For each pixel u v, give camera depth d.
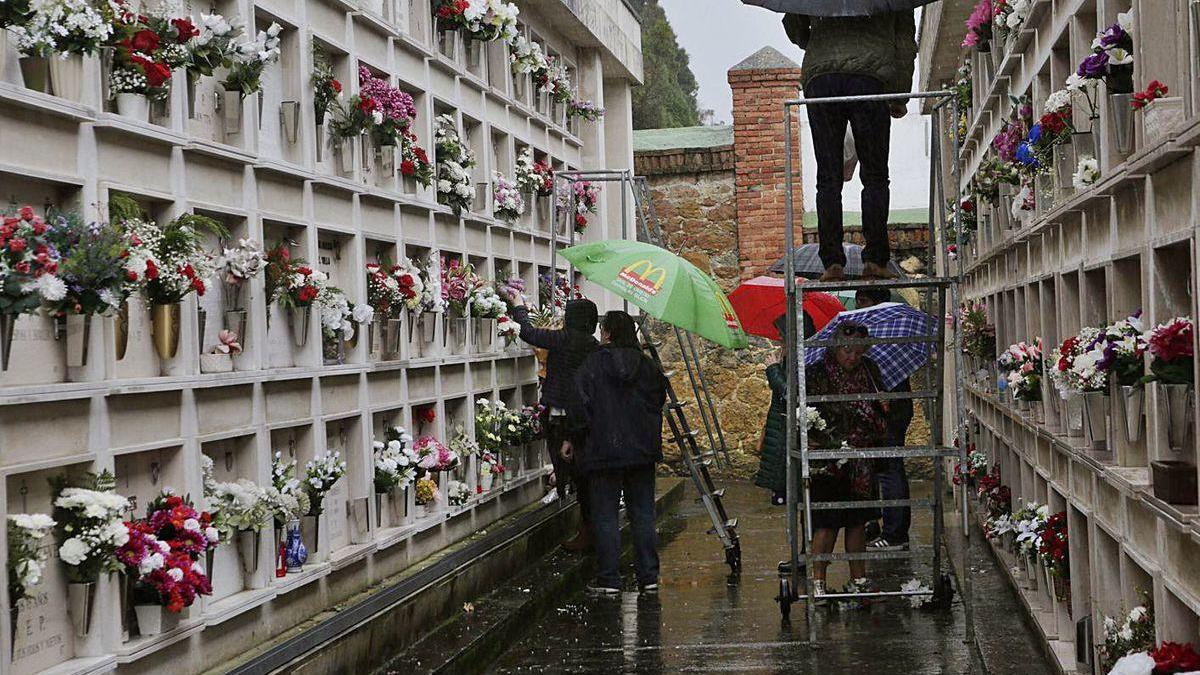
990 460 11.74
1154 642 4.99
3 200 4.45
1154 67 5.00
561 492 10.58
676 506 14.80
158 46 5.15
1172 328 4.53
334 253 7.38
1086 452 6.02
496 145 10.90
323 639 6.19
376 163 7.95
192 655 5.40
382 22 7.86
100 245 4.47
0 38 4.34
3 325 4.14
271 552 6.21
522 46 11.09
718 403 16.62
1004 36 9.27
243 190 6.11
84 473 4.75
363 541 7.40
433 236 8.92
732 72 16.50
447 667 6.77
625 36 14.77
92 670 4.63
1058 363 5.91
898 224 16.16
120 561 4.77
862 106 7.89
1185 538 4.45
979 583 9.66
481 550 8.91
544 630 8.56
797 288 7.88
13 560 4.22
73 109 4.64
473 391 9.74
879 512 9.58
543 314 11.21
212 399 5.75
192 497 5.52
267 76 6.51
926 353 9.56
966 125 13.27
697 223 16.69
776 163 16.52
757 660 7.56
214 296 5.93
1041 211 7.36
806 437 8.02
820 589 8.98
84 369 4.78
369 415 7.61
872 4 7.28
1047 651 6.98
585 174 11.52
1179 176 4.48
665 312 9.83
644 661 7.62
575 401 9.70
